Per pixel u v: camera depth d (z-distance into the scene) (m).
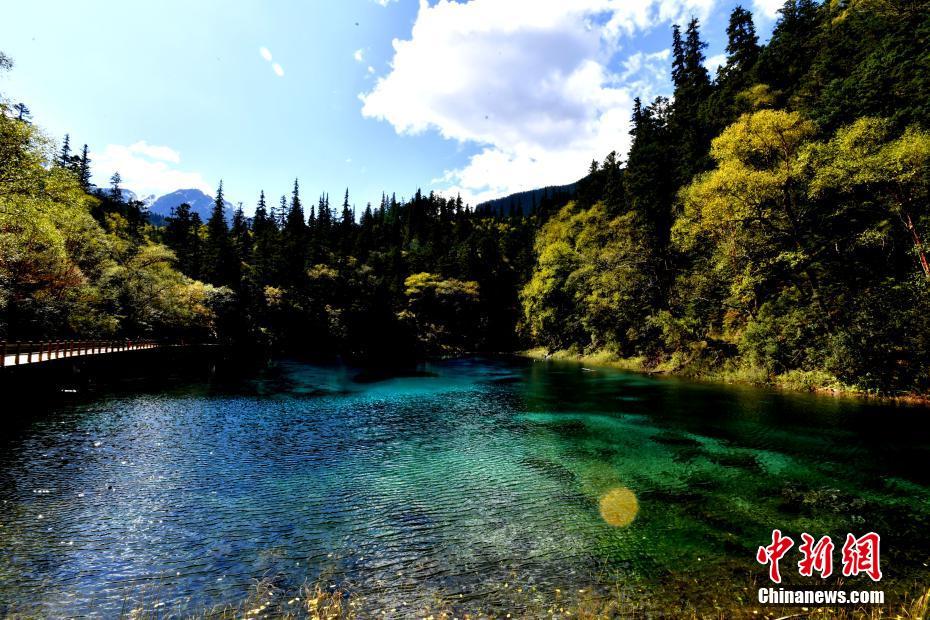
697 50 71.81
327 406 24.34
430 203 155.00
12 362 20.19
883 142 23.34
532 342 77.81
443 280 90.56
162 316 50.53
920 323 21.12
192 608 6.64
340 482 12.44
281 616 6.43
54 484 11.87
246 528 9.51
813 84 38.00
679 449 15.29
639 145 60.72
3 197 21.08
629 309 46.56
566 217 75.38
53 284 30.50
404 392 29.84
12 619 6.33
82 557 8.19
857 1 40.88
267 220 109.69
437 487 12.02
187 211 90.19
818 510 10.17
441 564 8.01
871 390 22.80
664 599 6.82
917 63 26.22
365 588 7.23
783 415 19.84
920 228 23.02
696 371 34.22
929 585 7.14
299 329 72.19
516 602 6.80
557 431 18.27
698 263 40.72
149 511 10.33
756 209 28.81
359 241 103.00
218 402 24.83
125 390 28.08
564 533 9.23
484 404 25.03
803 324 27.31
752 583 7.25
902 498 10.77
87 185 79.56
